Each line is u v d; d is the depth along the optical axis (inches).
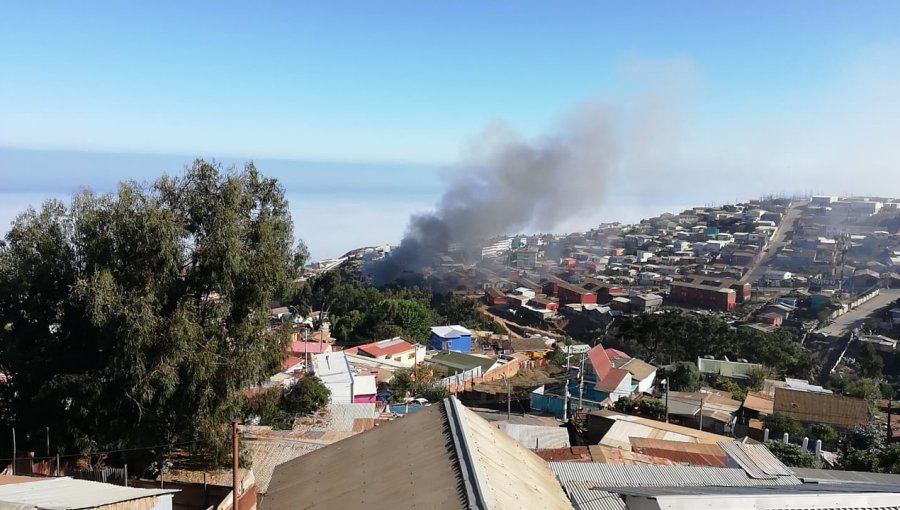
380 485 291.3
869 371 1881.2
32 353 603.5
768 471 436.5
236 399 629.3
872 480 443.5
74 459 589.3
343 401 1168.2
